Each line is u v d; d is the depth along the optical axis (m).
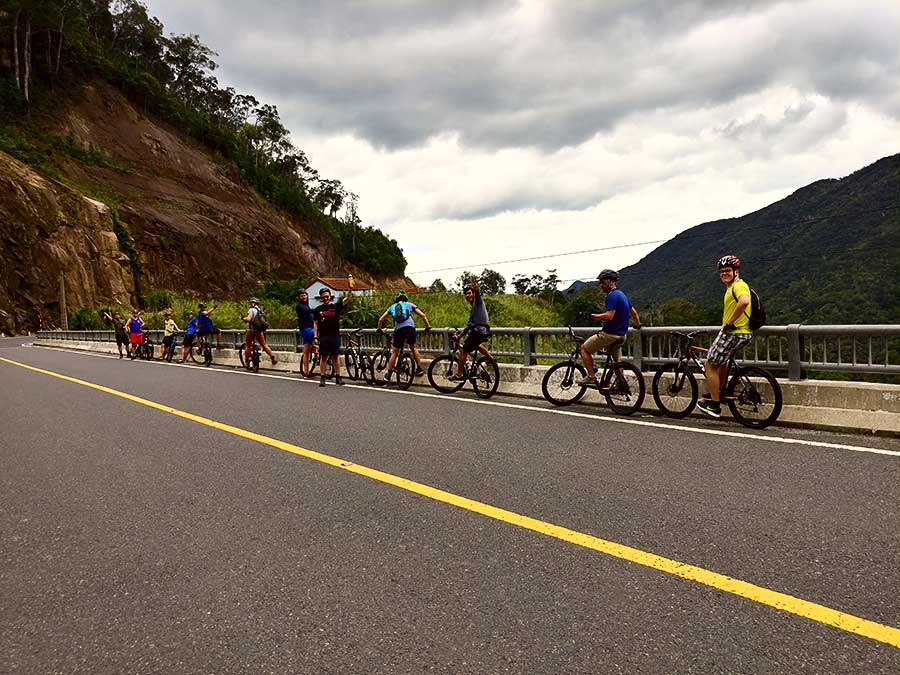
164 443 6.70
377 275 141.00
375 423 7.53
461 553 3.53
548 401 9.05
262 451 6.16
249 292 75.31
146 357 22.59
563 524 3.91
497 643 2.59
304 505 4.45
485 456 5.71
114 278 58.62
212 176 91.31
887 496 4.25
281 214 108.50
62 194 57.66
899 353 6.23
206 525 4.12
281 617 2.87
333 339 11.78
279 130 132.38
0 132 63.22
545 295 78.62
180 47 117.12
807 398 6.70
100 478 5.37
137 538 3.93
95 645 2.69
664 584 3.07
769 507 4.10
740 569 3.20
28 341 43.22
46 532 4.09
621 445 6.00
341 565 3.42
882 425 6.16
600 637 2.61
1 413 9.18
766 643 2.52
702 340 7.90
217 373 15.22
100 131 79.56
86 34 93.00
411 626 2.75
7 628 2.86
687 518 3.95
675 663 2.41
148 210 69.56
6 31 74.75
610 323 7.78
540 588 3.07
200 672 2.45
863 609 2.76
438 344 11.81
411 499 4.51
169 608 3.00
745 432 6.44
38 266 52.75
